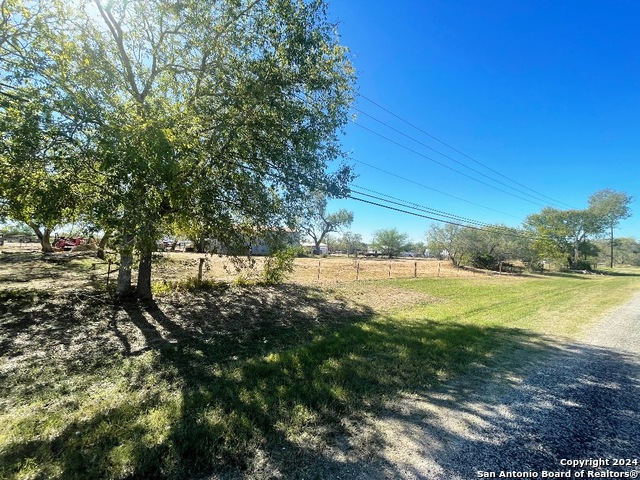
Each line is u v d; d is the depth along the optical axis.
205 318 6.82
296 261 29.02
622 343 5.98
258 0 5.96
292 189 7.66
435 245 31.52
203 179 5.98
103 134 4.02
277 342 5.48
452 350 5.11
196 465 2.26
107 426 2.64
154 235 5.41
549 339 6.11
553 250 33.06
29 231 19.88
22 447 2.38
